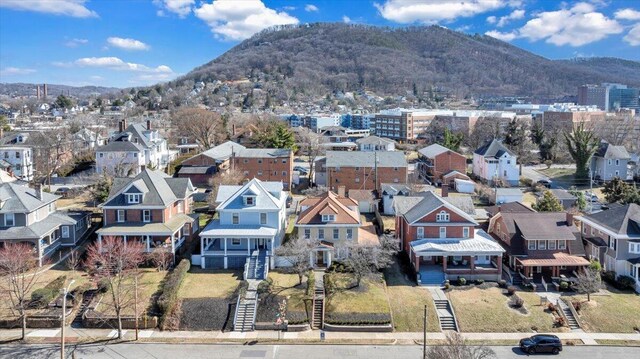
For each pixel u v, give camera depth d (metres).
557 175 106.38
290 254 53.53
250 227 56.91
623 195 76.19
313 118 186.62
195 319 45.28
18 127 146.88
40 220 57.78
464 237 56.12
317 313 46.56
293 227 67.62
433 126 164.38
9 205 54.94
